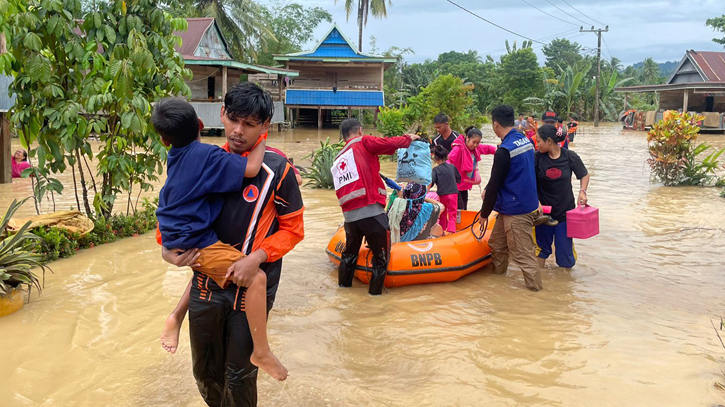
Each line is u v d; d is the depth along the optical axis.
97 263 6.50
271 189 2.91
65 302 5.29
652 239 8.07
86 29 7.02
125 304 5.27
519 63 59.84
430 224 6.61
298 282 6.06
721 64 40.34
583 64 79.62
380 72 36.75
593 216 6.37
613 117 53.38
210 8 38.88
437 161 7.13
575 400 3.68
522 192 5.83
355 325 4.91
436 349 4.42
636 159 19.20
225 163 2.79
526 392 3.78
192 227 2.78
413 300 5.57
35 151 7.02
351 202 5.43
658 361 4.25
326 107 34.84
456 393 3.75
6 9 6.23
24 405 3.55
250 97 2.83
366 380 3.93
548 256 6.89
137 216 8.22
